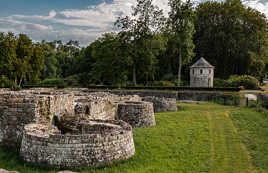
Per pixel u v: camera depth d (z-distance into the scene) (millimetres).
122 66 62312
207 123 22625
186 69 72562
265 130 19141
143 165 11500
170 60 76000
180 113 28094
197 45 74000
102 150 10969
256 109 30109
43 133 11836
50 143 10609
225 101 38938
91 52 81500
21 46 58375
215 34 69562
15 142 13570
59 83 72062
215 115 26922
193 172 11227
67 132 14055
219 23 72375
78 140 10641
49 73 83938
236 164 12414
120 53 61000
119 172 10359
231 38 67250
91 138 10797
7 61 53906
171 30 56094
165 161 12242
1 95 15305
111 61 63031
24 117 13500
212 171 11461
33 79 61156
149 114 21734
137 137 16047
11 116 13719
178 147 14594
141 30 59625
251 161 12875
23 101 13750
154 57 62406
